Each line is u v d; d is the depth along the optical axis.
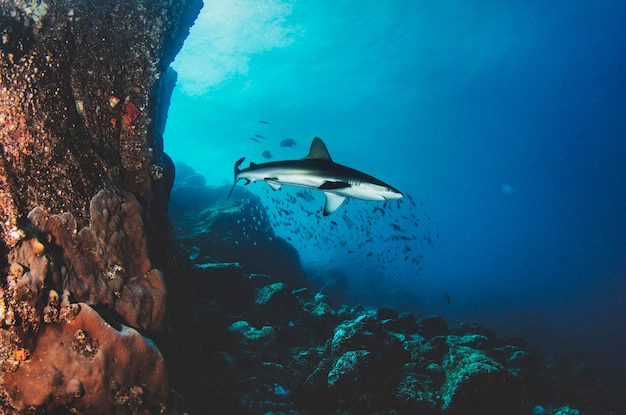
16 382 2.73
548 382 9.61
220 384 5.95
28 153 3.22
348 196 5.00
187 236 12.86
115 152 4.33
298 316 9.78
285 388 6.90
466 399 6.38
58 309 2.95
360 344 7.20
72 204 3.46
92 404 3.02
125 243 3.89
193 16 7.44
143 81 4.60
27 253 2.86
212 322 7.44
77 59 3.98
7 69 3.19
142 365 3.28
